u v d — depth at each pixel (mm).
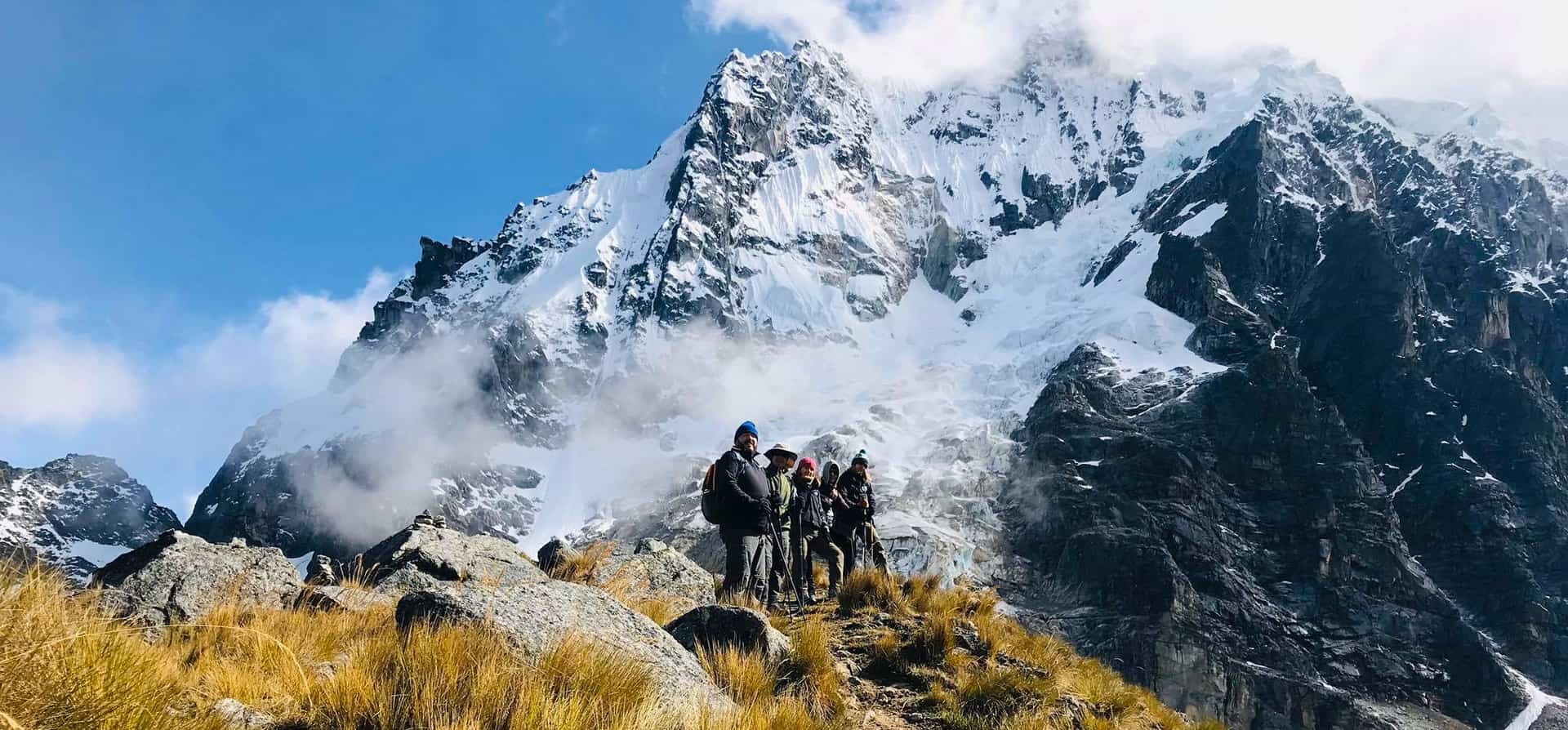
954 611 14719
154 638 8539
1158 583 161500
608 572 15492
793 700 8914
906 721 10367
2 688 4875
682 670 8438
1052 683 12086
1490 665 163750
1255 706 147875
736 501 13297
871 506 18562
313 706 6637
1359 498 195000
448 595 7824
